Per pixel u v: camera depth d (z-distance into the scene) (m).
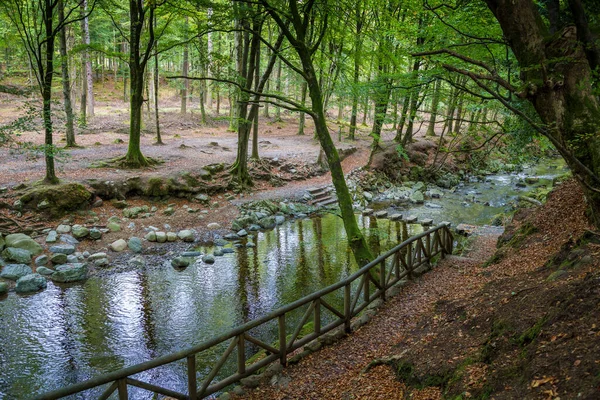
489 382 3.78
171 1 14.45
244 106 18.72
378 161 24.84
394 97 12.41
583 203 8.38
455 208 19.47
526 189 23.06
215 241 13.93
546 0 5.81
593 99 4.23
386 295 8.16
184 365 6.98
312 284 10.59
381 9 13.89
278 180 20.97
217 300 9.62
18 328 8.12
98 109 32.16
